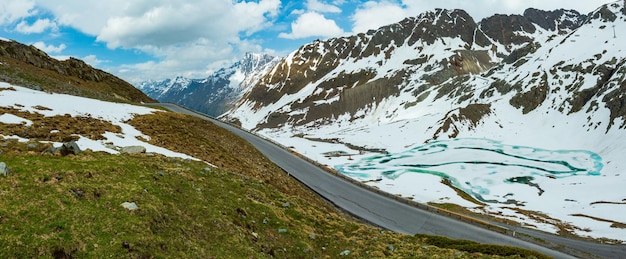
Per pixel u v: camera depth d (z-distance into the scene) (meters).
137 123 60.59
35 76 84.31
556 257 51.72
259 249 26.77
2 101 48.19
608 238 65.06
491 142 183.25
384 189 105.00
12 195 20.80
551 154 159.12
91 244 18.95
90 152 35.09
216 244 24.31
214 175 39.44
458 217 68.81
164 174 32.16
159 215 23.67
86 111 57.16
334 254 31.28
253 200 35.12
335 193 75.50
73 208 21.25
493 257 34.50
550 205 97.06
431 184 115.44
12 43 108.25
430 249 35.97
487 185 122.44
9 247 16.89
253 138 117.25
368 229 40.66
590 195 102.19
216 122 129.50
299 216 37.28
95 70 137.12
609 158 140.75
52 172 24.97
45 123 44.03
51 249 17.77
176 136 60.91
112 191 24.59
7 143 32.12
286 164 91.50
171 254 20.75
